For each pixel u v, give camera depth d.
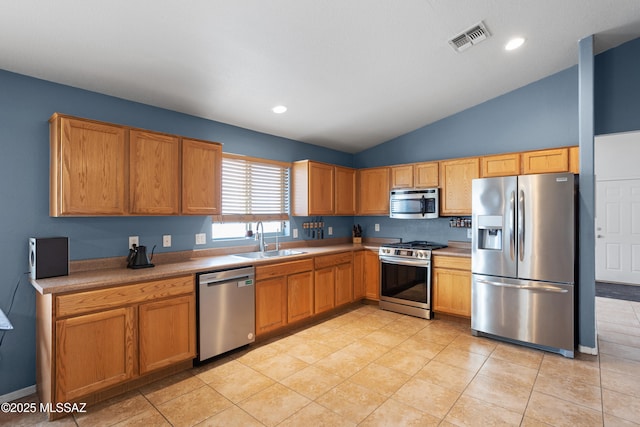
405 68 3.10
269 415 2.12
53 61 2.27
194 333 2.73
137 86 2.71
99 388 2.20
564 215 3.00
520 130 3.93
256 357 2.97
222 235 3.74
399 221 4.96
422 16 2.39
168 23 2.07
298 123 4.01
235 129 3.81
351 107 3.79
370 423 2.04
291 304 3.59
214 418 2.09
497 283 3.30
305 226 4.60
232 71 2.72
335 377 2.61
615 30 2.97
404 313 4.21
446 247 4.31
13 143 2.33
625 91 3.31
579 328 3.08
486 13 2.48
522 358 2.95
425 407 2.20
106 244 2.76
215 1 1.95
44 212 2.46
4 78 2.30
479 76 3.49
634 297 4.98
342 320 3.98
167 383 2.51
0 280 2.29
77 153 2.33
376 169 4.87
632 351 3.08
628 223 5.82
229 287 2.97
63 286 2.04
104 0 1.82
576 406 2.20
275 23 2.24
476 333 3.48
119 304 2.29
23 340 2.37
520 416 2.10
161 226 3.11
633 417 2.07
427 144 4.65
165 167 2.81
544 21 2.69
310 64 2.81
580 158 3.08
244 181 3.89
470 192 4.00
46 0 1.77
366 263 4.65
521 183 3.21
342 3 2.15
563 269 3.00
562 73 3.66
